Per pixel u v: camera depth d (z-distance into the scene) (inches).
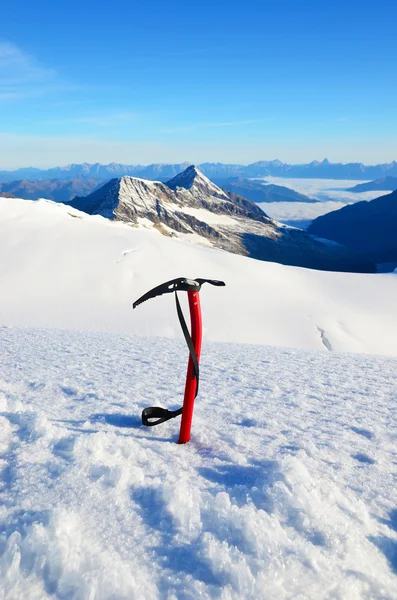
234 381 243.8
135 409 158.4
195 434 130.4
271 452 119.6
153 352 370.6
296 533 78.1
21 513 80.1
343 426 154.2
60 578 62.8
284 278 3956.7
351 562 71.7
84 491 87.8
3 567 64.8
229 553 69.9
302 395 210.8
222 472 103.8
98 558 66.4
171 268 3678.6
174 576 65.0
